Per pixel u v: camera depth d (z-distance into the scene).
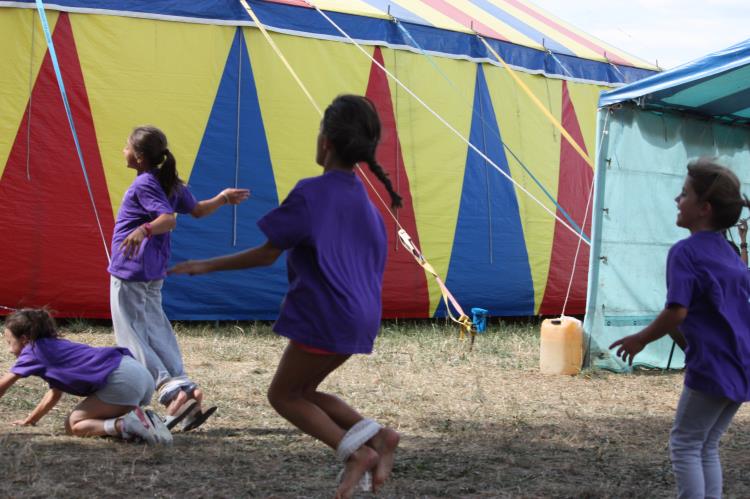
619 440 5.41
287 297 3.32
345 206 3.32
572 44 12.62
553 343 7.72
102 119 9.20
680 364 8.45
